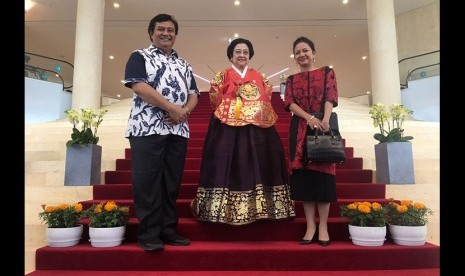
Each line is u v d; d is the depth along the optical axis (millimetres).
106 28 12148
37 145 4957
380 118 3859
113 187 3473
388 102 8594
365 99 11273
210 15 11336
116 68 16172
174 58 2832
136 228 2775
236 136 2820
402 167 3598
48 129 5730
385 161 3680
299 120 2822
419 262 2477
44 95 8945
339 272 2400
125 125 5594
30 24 11672
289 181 2854
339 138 2586
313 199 2607
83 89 8797
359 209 2617
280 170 2812
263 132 2852
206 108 9062
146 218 2520
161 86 2623
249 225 2799
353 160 4219
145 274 2361
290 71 16844
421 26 10695
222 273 2377
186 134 2754
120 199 3447
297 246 2561
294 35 12859
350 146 4844
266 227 2809
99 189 3479
